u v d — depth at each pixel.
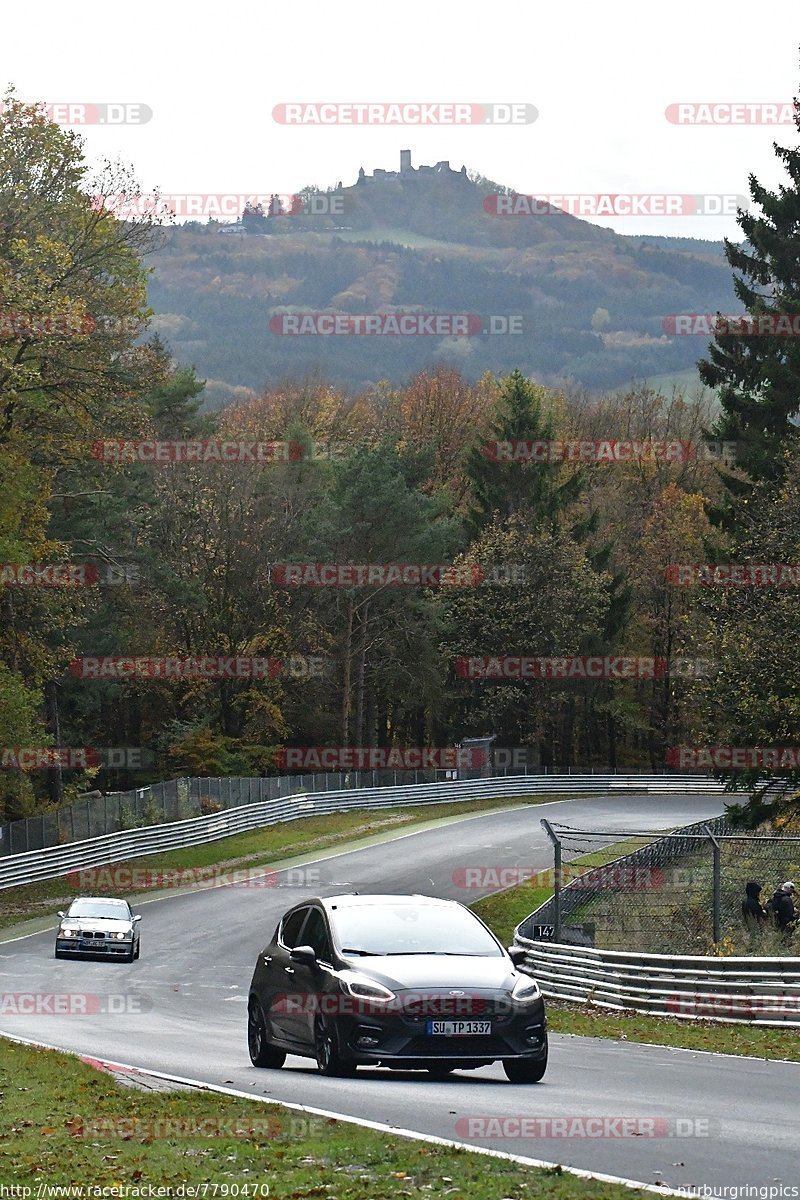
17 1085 32.22
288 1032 35.22
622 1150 23.67
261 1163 22.73
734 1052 42.41
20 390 106.00
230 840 147.50
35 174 108.06
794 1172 21.83
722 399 134.00
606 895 80.75
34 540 120.31
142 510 170.00
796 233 136.12
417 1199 19.88
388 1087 31.66
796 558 92.44
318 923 35.44
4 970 78.00
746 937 68.75
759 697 90.12
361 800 175.62
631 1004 58.94
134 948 85.56
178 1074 35.12
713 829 107.25
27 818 120.38
